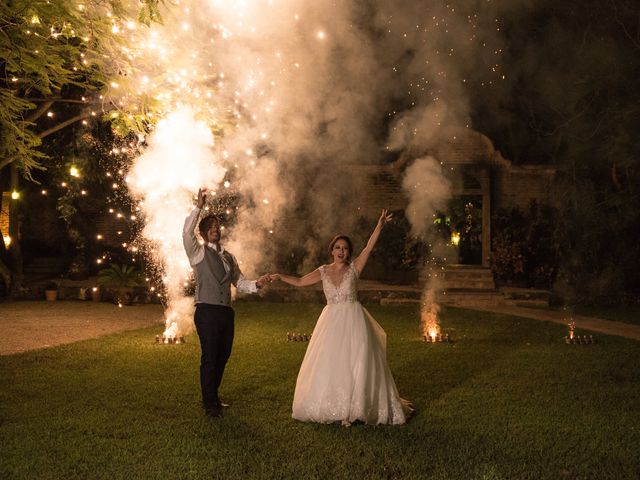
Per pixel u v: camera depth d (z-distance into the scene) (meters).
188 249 6.34
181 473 4.73
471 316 13.84
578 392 7.26
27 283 17.11
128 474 4.72
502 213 18.00
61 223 20.44
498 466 4.91
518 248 17.42
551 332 11.78
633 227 17.94
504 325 12.59
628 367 8.73
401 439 5.51
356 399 5.86
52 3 7.57
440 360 9.04
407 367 8.57
